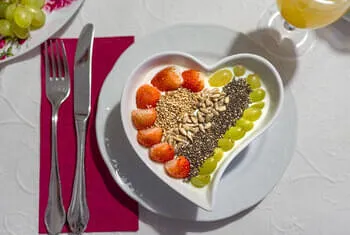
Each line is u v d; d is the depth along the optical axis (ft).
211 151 2.55
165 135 2.56
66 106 2.70
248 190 2.61
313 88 2.72
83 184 2.63
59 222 2.60
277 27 2.75
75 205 2.60
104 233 2.63
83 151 2.64
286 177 2.68
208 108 2.57
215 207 2.59
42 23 2.68
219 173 2.47
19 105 2.70
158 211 2.59
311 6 2.47
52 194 2.62
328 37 2.75
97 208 2.64
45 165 2.67
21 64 2.72
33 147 2.68
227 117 2.57
